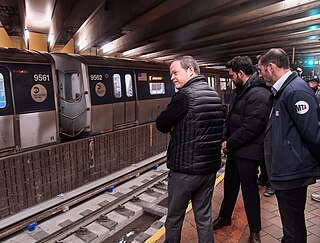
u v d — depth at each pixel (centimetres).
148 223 427
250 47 980
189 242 283
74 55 641
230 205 300
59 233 365
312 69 1530
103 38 679
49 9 591
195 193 238
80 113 625
